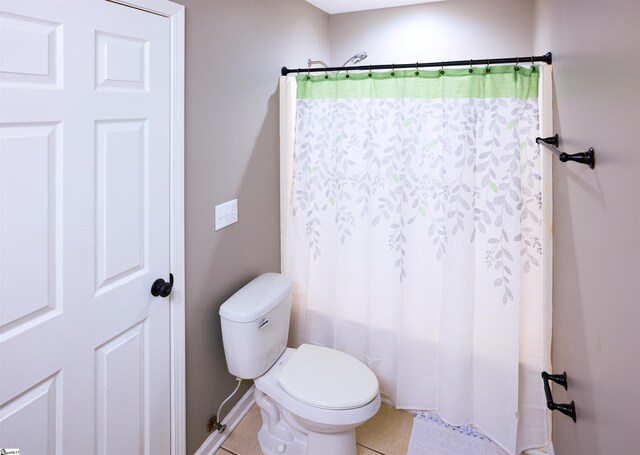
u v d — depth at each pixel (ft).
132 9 3.99
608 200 2.73
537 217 5.69
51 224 3.38
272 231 7.30
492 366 6.04
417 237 6.39
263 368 5.77
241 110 6.10
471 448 6.03
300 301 7.50
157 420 4.77
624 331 2.44
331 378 5.48
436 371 6.60
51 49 3.26
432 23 8.61
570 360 4.19
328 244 7.13
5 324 3.09
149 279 4.50
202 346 5.59
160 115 4.46
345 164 6.72
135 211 4.23
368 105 6.48
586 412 3.44
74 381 3.67
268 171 7.04
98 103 3.70
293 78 7.14
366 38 9.16
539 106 5.55
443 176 6.04
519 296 5.76
